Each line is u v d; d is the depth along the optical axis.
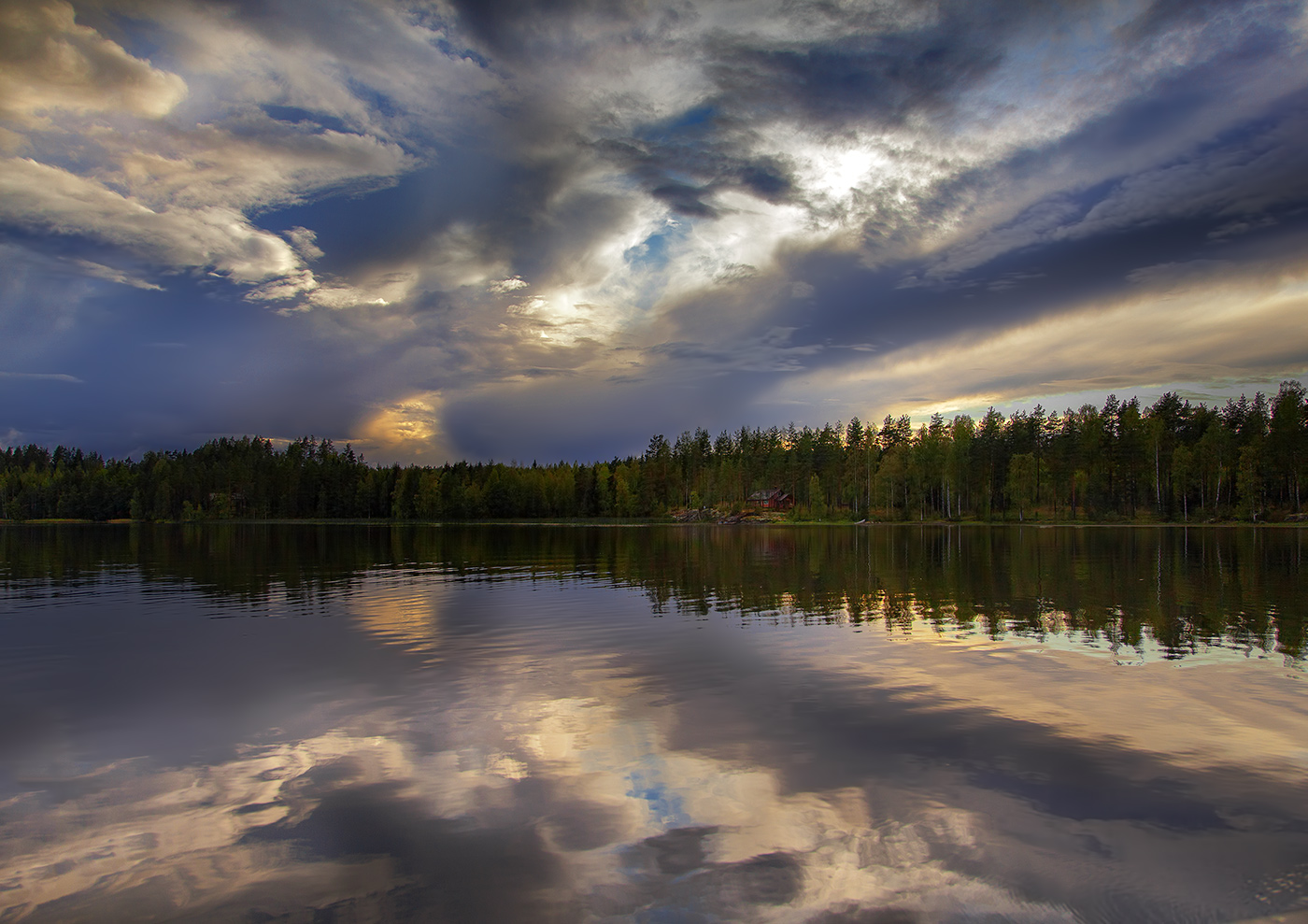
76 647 19.25
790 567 42.75
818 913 6.64
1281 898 6.91
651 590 31.70
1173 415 128.38
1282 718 12.43
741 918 6.55
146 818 8.79
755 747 11.09
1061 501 128.25
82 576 38.75
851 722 12.30
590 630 21.47
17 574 40.69
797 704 13.47
